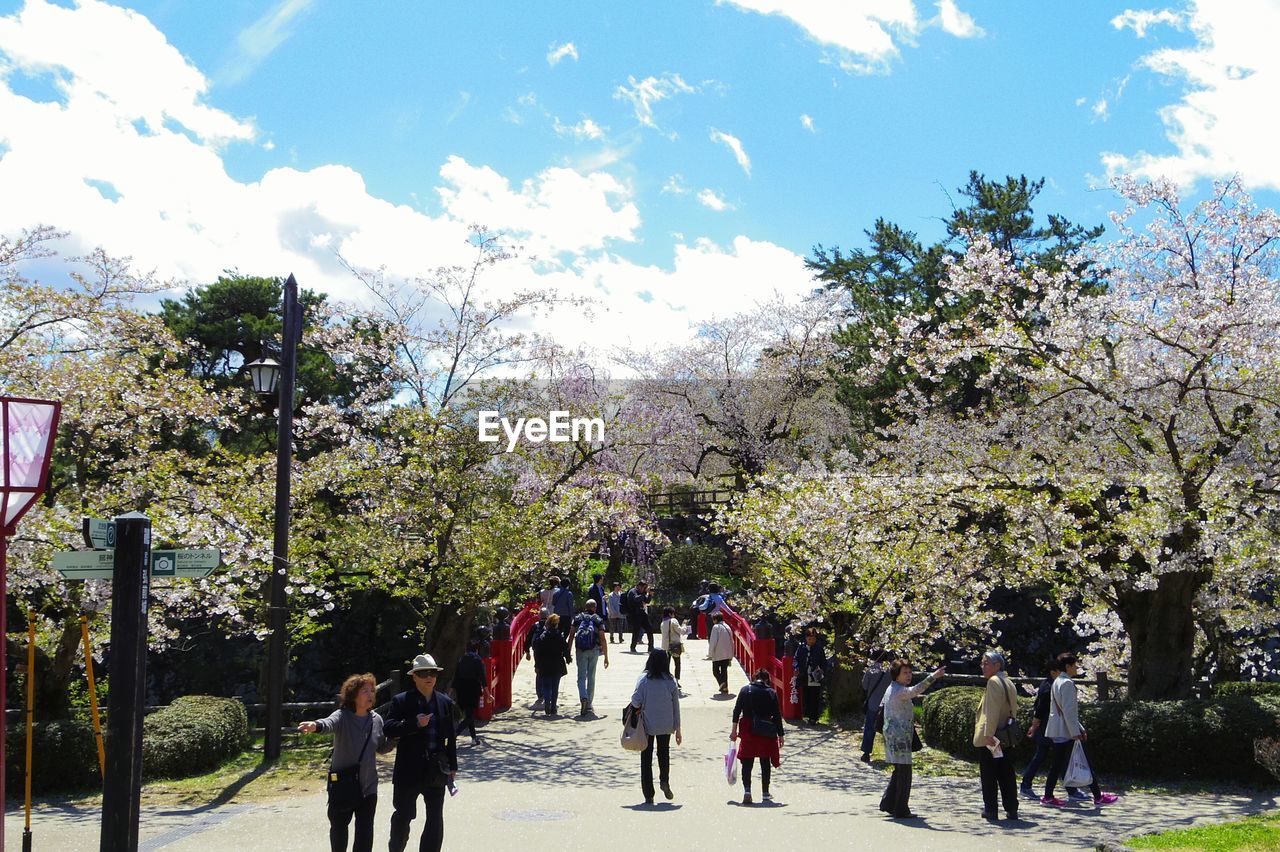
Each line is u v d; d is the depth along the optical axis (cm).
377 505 1833
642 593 2852
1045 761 1404
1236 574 1617
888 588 1778
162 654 2194
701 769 1467
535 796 1250
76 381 1366
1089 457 1472
